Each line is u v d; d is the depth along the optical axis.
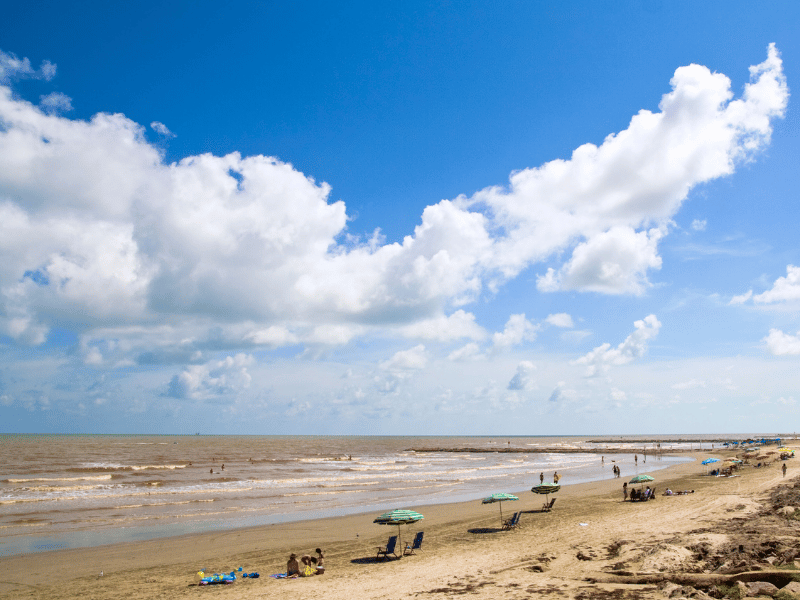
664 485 41.59
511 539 20.86
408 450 151.50
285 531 25.64
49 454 97.75
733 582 10.77
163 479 53.69
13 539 23.91
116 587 16.00
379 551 18.95
